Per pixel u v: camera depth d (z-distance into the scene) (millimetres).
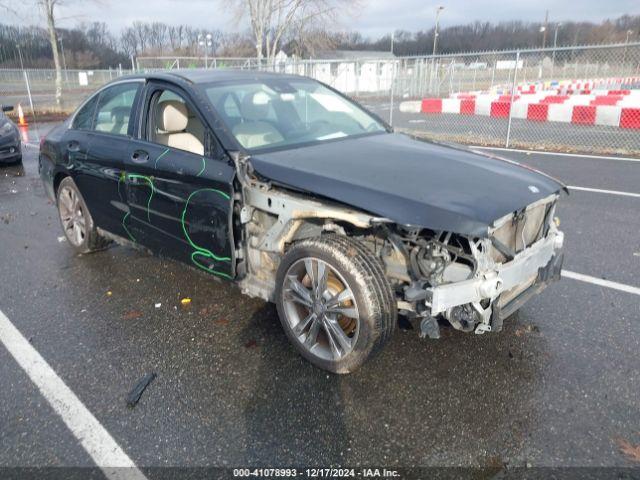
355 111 4352
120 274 4512
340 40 27047
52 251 5133
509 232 2844
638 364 3029
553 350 3188
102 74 28016
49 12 20656
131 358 3215
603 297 3852
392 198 2672
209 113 3443
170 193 3549
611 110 9852
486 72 22375
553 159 9148
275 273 3326
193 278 4391
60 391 2912
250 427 2592
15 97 25453
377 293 2711
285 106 3914
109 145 4141
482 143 11039
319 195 2855
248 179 3176
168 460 2402
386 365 3070
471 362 3082
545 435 2492
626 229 5305
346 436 2518
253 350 3270
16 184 8430
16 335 3518
